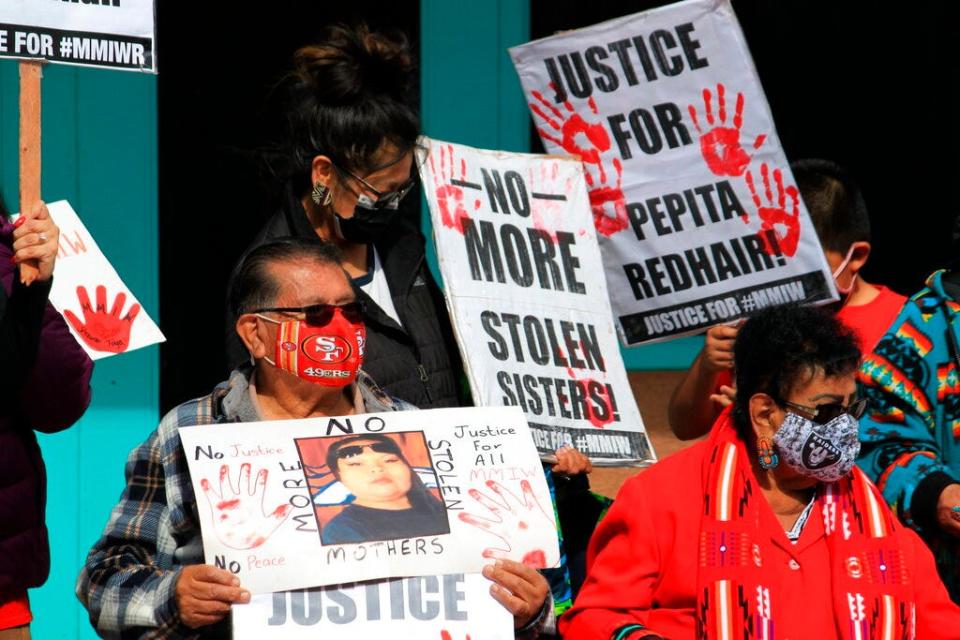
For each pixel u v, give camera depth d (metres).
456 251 7.35
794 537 6.44
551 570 7.36
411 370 7.25
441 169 7.43
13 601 6.31
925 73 12.30
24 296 5.97
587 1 11.48
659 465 6.65
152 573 5.85
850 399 6.51
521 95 11.33
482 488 5.96
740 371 6.52
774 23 12.11
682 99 8.24
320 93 7.04
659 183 8.27
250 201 10.83
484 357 7.25
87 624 10.41
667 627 6.40
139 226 10.55
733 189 8.21
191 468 5.73
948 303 7.40
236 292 6.14
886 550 6.39
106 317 7.73
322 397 6.12
